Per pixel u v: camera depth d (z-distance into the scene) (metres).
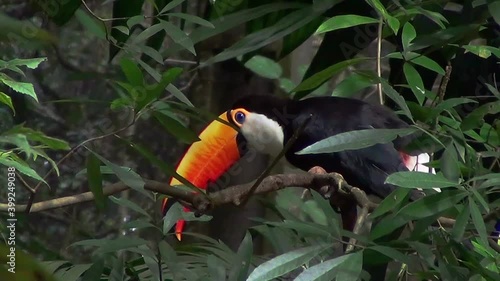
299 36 6.82
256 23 7.08
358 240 4.18
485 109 4.75
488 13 6.24
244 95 7.35
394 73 6.55
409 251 4.61
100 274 4.22
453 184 3.90
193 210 4.46
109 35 5.14
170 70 3.74
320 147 4.01
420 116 4.98
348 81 5.43
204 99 8.04
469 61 6.70
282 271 3.74
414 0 5.85
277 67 7.77
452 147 4.32
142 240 4.30
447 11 6.52
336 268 3.75
